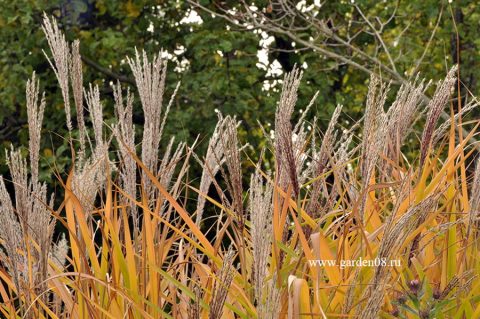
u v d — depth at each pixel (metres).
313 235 2.56
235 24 11.04
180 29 12.68
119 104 2.97
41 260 2.83
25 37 12.13
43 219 2.82
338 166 2.87
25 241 2.84
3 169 11.91
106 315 2.81
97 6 12.80
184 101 12.59
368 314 2.34
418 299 2.66
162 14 13.04
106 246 2.85
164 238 2.98
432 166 2.87
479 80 11.38
